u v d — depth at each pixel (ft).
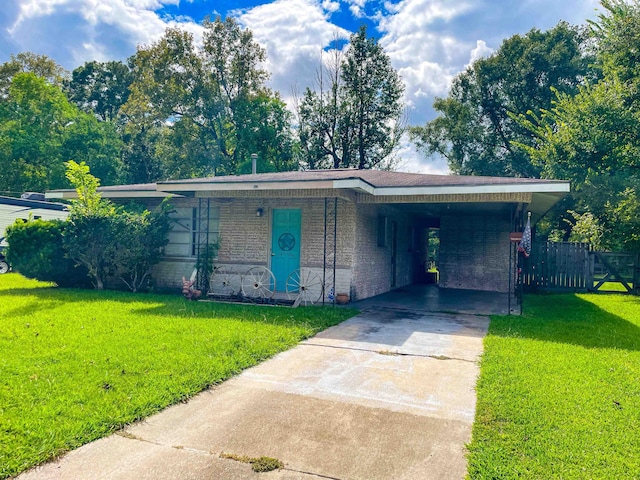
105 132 111.14
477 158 93.40
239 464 9.68
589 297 42.88
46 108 106.83
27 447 9.89
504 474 9.18
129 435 10.91
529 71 83.76
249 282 35.76
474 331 23.43
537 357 17.90
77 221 36.22
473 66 94.68
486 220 47.19
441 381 15.15
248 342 19.13
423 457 10.05
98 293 35.47
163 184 32.30
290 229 35.35
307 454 10.15
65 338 19.25
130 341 18.81
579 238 60.75
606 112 48.60
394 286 46.21
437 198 30.89
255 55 104.63
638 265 45.96
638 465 9.54
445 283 48.06
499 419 11.90
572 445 10.41
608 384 14.70
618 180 50.39
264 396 13.60
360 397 13.62
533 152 62.80
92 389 13.24
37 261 37.60
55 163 102.06
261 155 97.19
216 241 37.91
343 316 26.84
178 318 24.36
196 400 13.17
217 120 103.65
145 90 95.91
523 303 35.40
